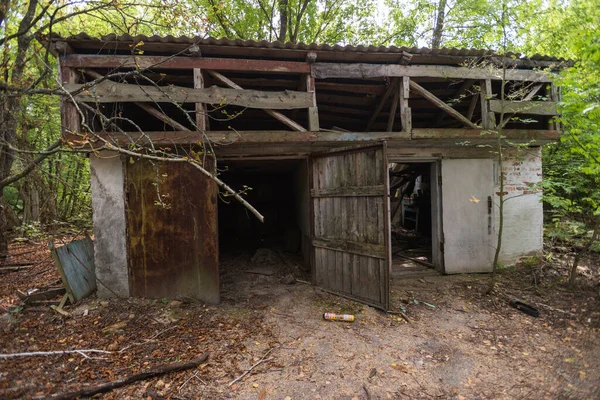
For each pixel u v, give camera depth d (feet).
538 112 17.24
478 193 18.98
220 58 14.58
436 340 12.02
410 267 20.36
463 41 34.76
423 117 22.20
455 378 9.74
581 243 18.78
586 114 14.32
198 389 9.03
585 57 13.35
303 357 10.82
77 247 15.72
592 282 16.51
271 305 15.12
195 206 15.15
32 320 12.75
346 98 19.52
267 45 14.34
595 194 16.63
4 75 17.93
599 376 9.03
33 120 22.15
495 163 19.15
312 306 14.98
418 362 10.61
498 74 16.39
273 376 9.77
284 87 18.10
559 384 9.02
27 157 16.25
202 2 29.01
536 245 19.52
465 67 16.52
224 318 13.61
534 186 19.35
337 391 9.14
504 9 15.99
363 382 9.55
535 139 17.51
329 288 16.79
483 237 18.99
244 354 10.91
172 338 11.77
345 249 15.69
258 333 12.38
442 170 18.67
